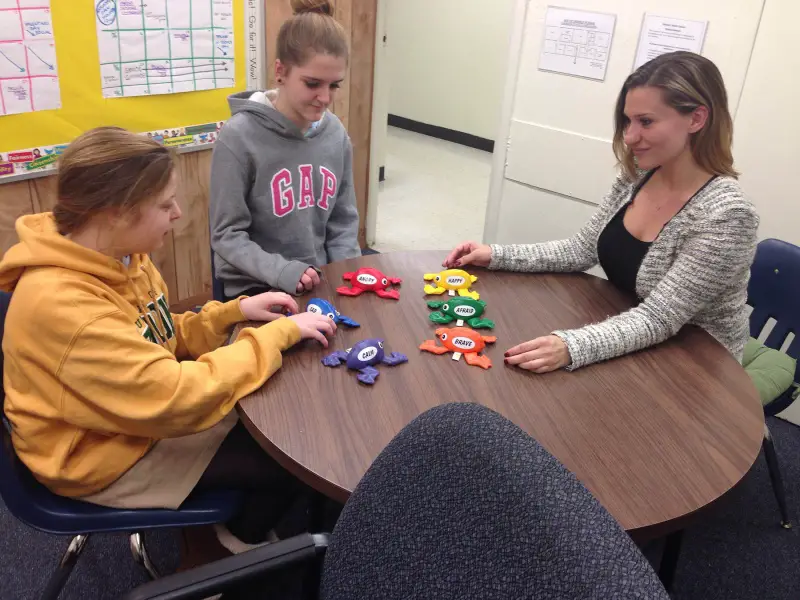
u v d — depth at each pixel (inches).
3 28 74.7
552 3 93.0
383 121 132.3
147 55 88.7
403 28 234.7
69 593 59.7
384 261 63.5
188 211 103.1
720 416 42.9
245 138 62.9
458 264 63.3
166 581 31.6
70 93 82.8
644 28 86.3
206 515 44.8
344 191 74.2
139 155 40.2
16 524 67.4
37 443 41.2
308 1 60.0
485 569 19.4
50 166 83.7
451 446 22.3
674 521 34.1
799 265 67.0
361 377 43.8
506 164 106.3
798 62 77.2
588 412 42.4
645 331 50.2
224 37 96.9
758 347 67.7
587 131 95.6
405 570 22.6
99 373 39.3
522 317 54.5
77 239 42.1
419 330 51.3
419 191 181.8
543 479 19.0
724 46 81.4
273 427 39.4
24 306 39.4
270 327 45.4
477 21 213.8
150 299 49.4
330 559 26.9
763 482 81.4
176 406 39.9
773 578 68.0
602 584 16.1
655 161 54.9
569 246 65.0
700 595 65.2
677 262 53.6
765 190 84.0
